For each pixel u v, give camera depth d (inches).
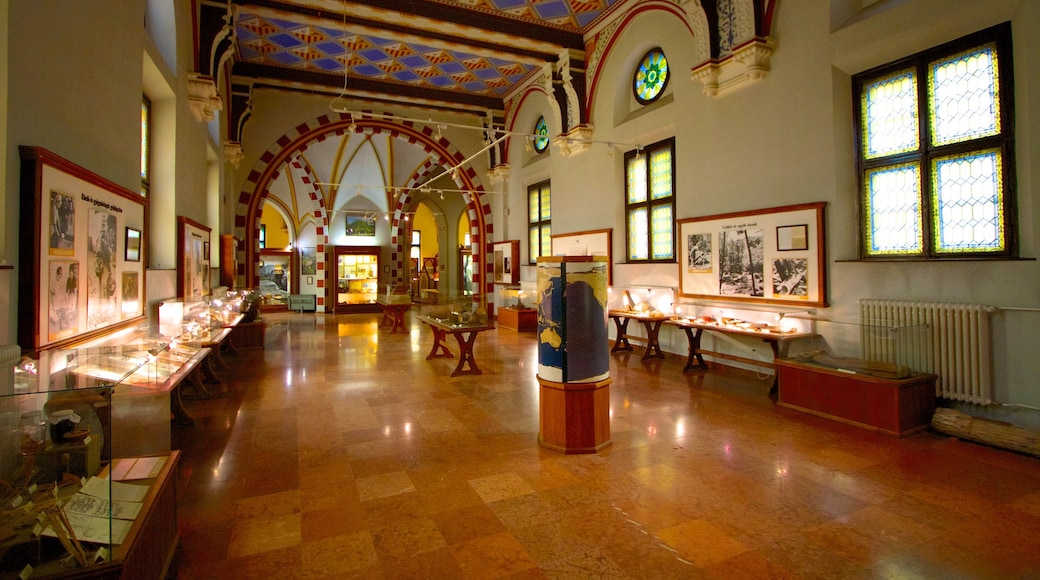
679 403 230.5
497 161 593.9
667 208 357.7
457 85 549.6
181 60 257.1
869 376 191.8
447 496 140.2
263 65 477.7
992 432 171.9
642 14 356.8
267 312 724.0
